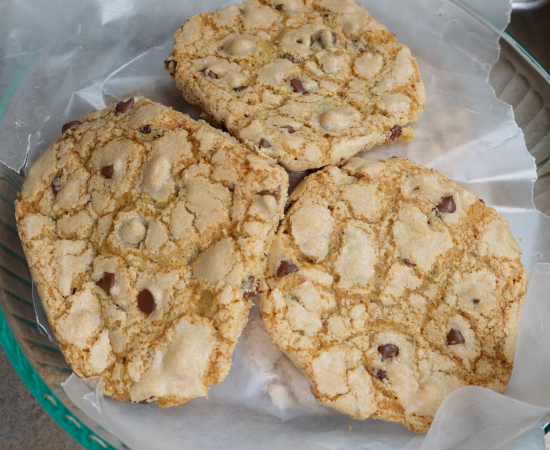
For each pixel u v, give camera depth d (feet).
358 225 1.11
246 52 1.20
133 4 1.28
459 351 1.09
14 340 1.04
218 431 1.08
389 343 1.08
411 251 1.10
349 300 1.09
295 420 1.11
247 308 1.08
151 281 1.06
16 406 1.19
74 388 1.05
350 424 1.10
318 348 1.07
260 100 1.17
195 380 1.04
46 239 1.11
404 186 1.13
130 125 1.13
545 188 1.25
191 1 1.30
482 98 1.28
